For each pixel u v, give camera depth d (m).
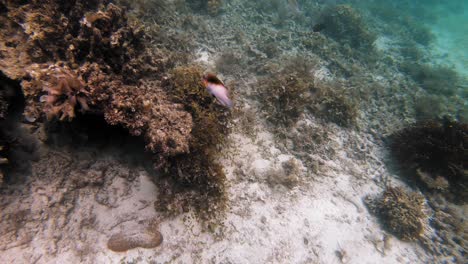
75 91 0.88
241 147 1.42
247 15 2.73
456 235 1.43
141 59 1.23
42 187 0.97
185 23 2.08
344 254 1.20
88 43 1.03
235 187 1.26
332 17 3.06
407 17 4.66
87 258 0.91
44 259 0.87
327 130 1.76
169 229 1.05
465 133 1.64
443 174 1.62
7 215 0.89
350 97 2.12
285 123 1.61
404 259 1.29
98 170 1.06
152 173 1.13
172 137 0.96
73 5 1.16
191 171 1.07
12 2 1.10
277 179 1.35
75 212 0.97
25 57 1.02
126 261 0.94
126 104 0.94
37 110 0.97
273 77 1.87
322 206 1.36
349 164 1.62
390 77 2.76
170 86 1.24
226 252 1.06
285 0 3.25
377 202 1.46
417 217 1.37
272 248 1.13
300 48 2.54
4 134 0.96
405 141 1.77
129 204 1.05
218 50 2.04
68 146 1.04
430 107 2.32
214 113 1.26
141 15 1.82
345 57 2.73
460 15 6.29
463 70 3.55
